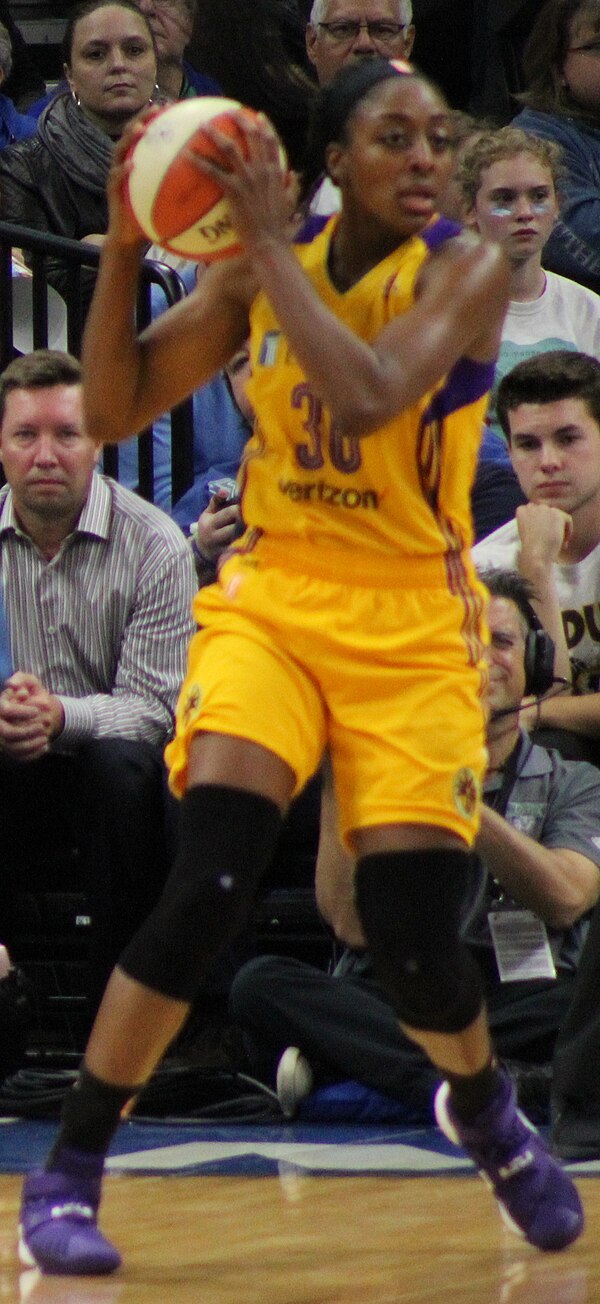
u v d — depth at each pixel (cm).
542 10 1349
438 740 486
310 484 487
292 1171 686
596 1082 714
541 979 833
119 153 476
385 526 486
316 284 483
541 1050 831
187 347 509
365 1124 840
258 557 500
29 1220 493
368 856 488
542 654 840
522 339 1169
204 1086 854
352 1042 834
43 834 942
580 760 913
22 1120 852
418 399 454
